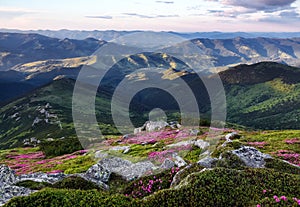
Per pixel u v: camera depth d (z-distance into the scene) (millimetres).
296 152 39469
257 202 13031
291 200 12984
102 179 23609
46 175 24891
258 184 14805
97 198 13734
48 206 12969
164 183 20062
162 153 27078
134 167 24719
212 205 13266
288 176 15875
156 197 14062
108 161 25391
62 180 21828
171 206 13414
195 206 13266
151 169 23188
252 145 45281
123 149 30312
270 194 13906
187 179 15516
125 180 23234
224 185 14453
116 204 13328
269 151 40656
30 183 21500
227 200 13516
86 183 21359
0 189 19281
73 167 42469
